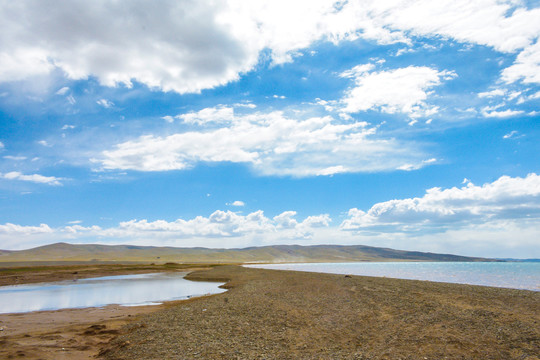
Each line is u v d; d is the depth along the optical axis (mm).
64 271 89125
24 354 14812
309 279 52875
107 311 29125
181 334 18828
